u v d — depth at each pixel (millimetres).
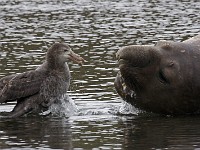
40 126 25703
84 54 39688
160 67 26500
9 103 29828
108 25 50875
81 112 27859
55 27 50438
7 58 38594
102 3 65125
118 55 26281
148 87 26625
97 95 30203
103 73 34531
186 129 24812
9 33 47844
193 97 26859
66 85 28734
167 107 26953
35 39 45188
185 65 26734
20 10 60500
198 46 27406
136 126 25391
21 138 23812
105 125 25625
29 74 28484
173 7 60969
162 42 27234
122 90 27281
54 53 28656
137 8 60656
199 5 62000
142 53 26203
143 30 47969
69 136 23984
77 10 60156
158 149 22141
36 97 28156
